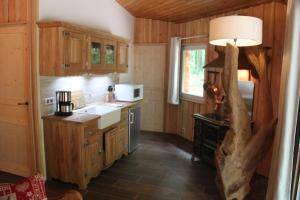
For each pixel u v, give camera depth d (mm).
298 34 2084
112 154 3746
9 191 1313
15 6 3111
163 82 5625
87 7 3900
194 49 5043
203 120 3764
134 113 4453
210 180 3408
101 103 4285
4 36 3242
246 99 3650
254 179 3365
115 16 4750
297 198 2254
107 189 3131
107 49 3980
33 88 3145
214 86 3980
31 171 3342
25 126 3295
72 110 3529
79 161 3080
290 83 2121
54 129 3168
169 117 5699
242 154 2678
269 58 3320
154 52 5602
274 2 3303
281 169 2195
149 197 2963
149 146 4793
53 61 3012
